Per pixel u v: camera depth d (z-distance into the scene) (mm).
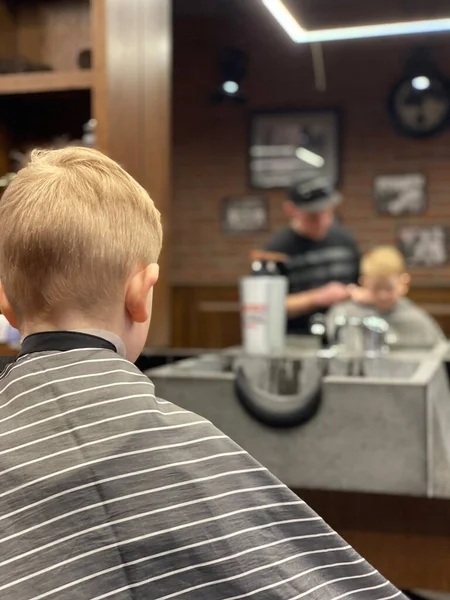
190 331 4180
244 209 4242
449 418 1193
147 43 1427
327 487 1087
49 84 1340
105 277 625
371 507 1100
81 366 593
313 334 1608
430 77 3885
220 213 4273
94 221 622
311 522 595
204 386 1144
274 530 574
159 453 565
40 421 568
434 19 1630
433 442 1059
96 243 618
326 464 1085
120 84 1326
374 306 1646
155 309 1401
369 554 1104
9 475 546
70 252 612
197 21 4199
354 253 2312
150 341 1374
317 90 4098
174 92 4277
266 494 586
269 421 1102
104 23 1282
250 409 1113
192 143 4289
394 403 1051
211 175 4277
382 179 4043
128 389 589
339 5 1665
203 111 4258
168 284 1478
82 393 578
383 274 1634
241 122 4215
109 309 631
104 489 542
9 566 520
